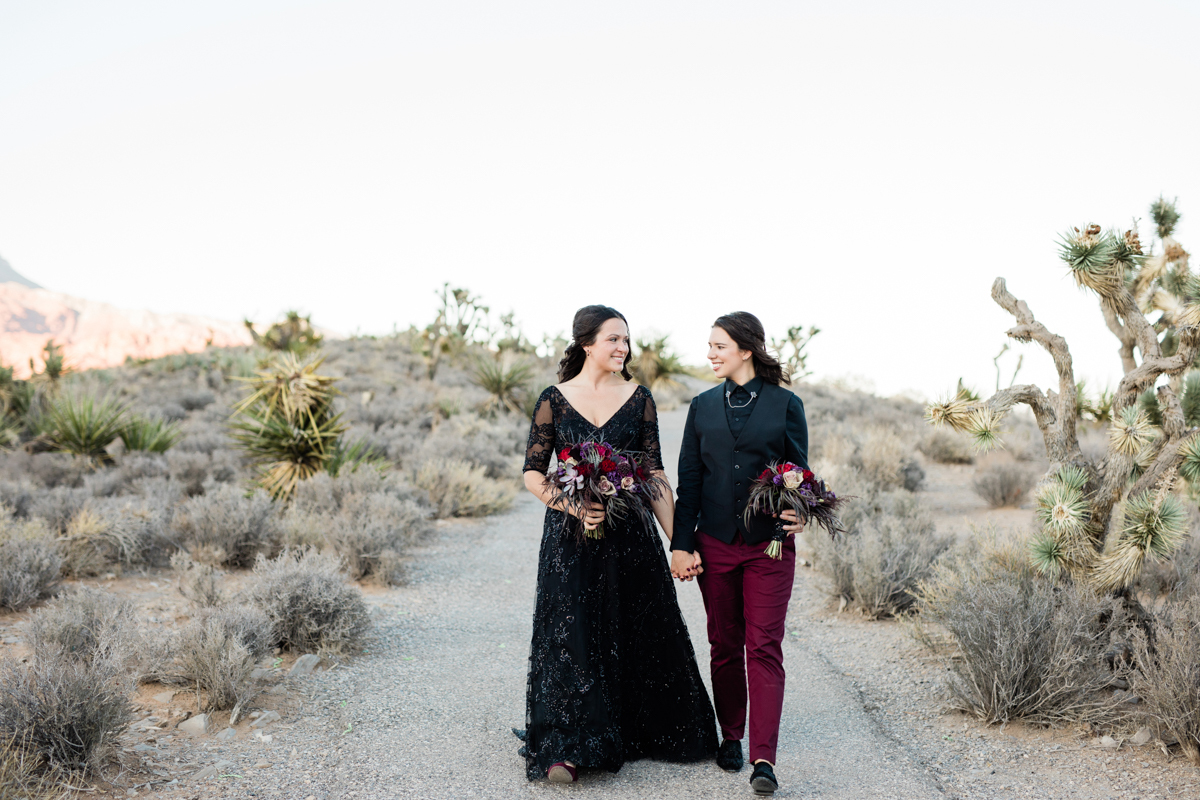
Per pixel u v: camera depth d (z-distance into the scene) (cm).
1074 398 430
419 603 640
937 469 1465
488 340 4075
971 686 412
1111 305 427
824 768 351
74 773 309
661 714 349
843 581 627
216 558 701
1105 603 417
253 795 314
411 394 2412
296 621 496
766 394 341
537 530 985
